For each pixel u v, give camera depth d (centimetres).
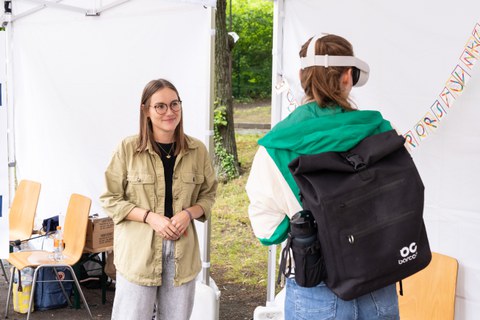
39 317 476
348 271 175
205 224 409
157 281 317
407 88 330
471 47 298
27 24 621
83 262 496
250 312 531
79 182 549
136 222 321
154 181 322
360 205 176
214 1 390
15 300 484
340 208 174
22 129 651
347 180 178
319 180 178
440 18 313
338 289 176
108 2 488
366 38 345
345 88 194
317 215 175
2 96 316
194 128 411
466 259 316
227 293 599
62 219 549
